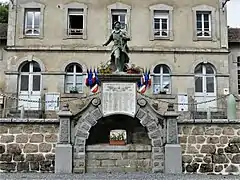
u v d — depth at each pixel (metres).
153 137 13.09
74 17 26.19
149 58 25.36
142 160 13.18
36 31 25.83
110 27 25.83
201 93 25.53
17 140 13.18
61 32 25.69
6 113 23.77
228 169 13.32
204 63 25.58
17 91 24.83
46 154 13.12
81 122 13.07
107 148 13.14
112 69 14.03
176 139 13.05
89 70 25.05
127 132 14.16
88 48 25.19
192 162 13.27
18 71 25.02
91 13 25.95
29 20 25.95
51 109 24.23
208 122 13.52
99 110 13.12
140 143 13.91
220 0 26.38
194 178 11.74
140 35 25.83
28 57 25.06
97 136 14.22
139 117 13.16
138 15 26.06
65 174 12.44
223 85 25.38
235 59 27.20
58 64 25.06
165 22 26.39
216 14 26.27
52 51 25.20
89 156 13.09
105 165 13.09
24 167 13.05
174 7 26.27
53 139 13.20
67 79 25.28
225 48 25.78
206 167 13.28
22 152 13.12
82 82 25.17
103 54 25.28
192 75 25.27
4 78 25.88
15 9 25.75
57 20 25.81
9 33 25.38
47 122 13.27
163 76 25.48
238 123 13.59
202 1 26.41
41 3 25.89
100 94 13.31
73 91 24.86
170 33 25.91
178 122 13.44
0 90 25.88
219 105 24.98
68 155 12.77
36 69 25.38
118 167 13.10
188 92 25.05
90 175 12.18
